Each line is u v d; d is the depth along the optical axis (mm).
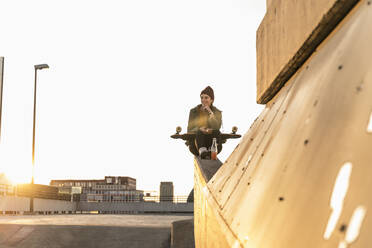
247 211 1599
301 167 1157
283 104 2006
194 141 6449
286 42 2117
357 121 938
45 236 7621
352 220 764
